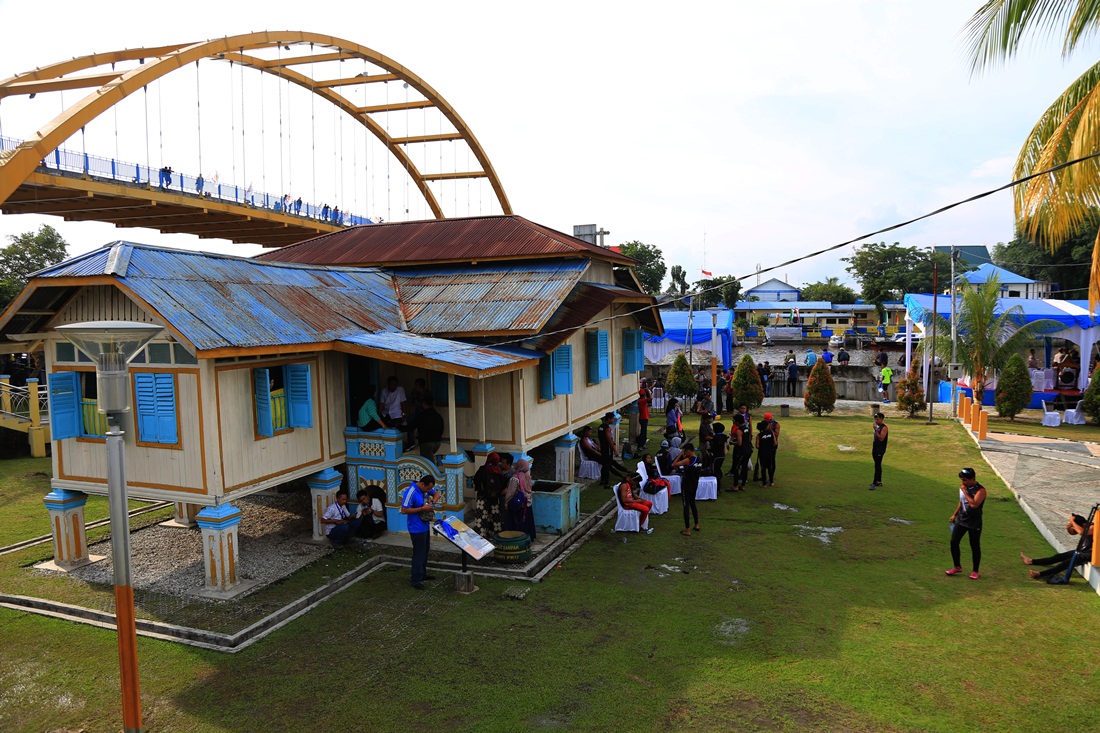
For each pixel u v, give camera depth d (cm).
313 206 4475
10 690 759
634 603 965
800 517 1377
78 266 991
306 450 1173
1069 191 1116
